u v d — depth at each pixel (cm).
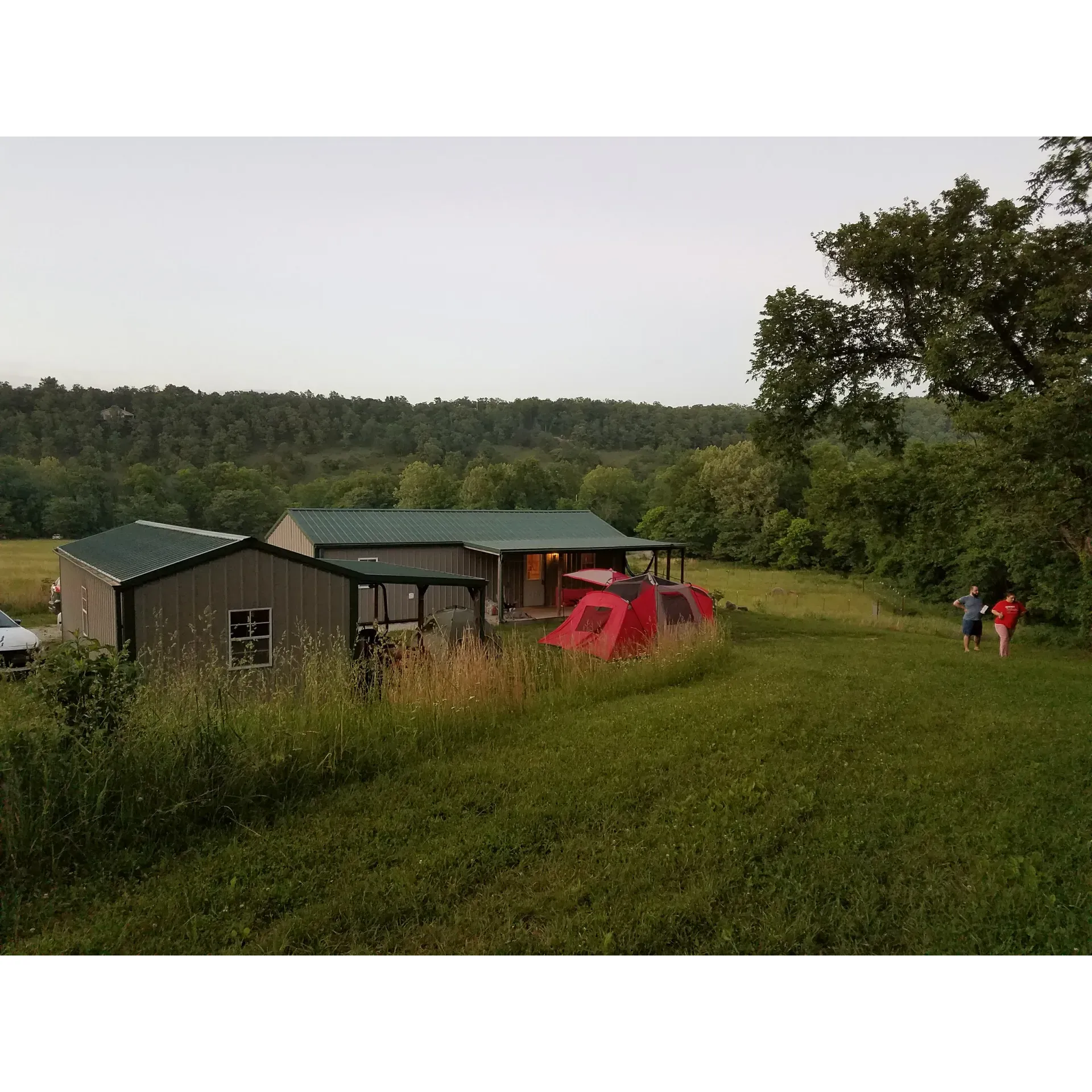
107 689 526
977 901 408
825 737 750
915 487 1861
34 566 3353
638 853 468
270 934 373
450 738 718
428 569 2225
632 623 1420
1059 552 1888
